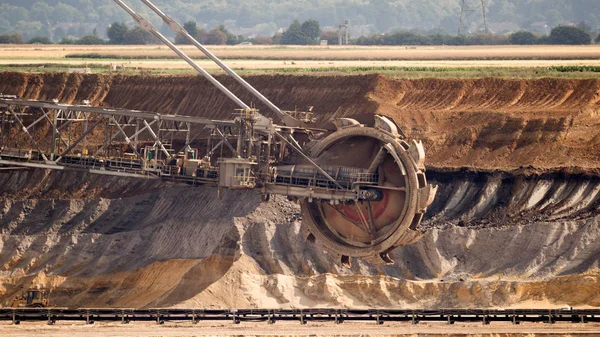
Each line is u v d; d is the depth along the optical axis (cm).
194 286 14662
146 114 14425
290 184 13612
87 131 14812
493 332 11950
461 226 15300
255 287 14275
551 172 15712
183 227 16050
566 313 12588
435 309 13038
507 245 14700
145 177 14450
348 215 13500
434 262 14762
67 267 16638
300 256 14738
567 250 14388
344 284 14238
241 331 11869
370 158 13425
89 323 12412
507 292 13850
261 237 14950
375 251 13250
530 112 17012
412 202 12938
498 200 15725
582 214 15012
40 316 12494
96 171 14650
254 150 13988
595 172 15488
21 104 14812
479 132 16900
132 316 12506
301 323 12431
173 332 11781
